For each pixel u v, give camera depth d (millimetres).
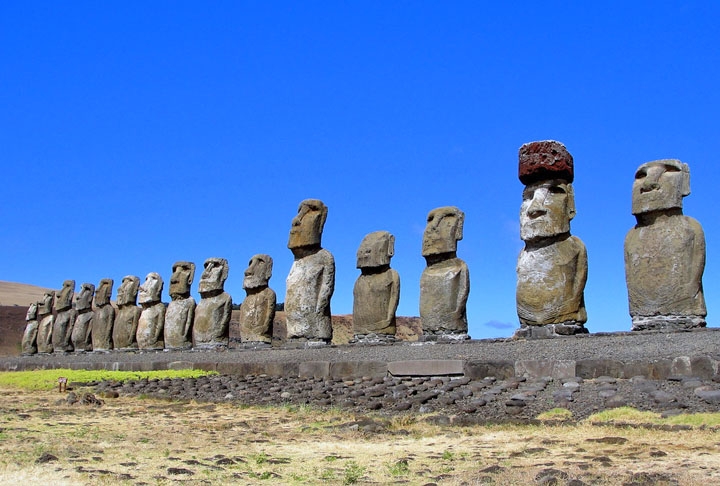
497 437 12719
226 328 33844
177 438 13828
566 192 21516
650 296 19719
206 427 15383
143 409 19266
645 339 17953
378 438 13258
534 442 12031
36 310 49812
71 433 14492
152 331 37781
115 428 15375
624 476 9281
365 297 26797
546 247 21375
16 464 10883
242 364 25938
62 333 45469
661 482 8852
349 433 13891
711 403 13484
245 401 19906
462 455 11266
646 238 20000
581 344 18578
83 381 27484
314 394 19484
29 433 14500
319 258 29297
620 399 14188
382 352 23062
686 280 19266
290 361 24609
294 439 13539
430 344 22922
